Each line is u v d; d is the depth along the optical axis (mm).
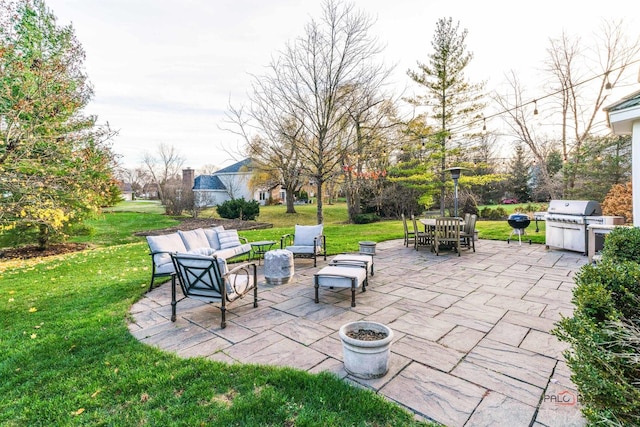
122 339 2994
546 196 20766
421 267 5941
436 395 2078
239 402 2016
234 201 21000
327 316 3574
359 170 10016
